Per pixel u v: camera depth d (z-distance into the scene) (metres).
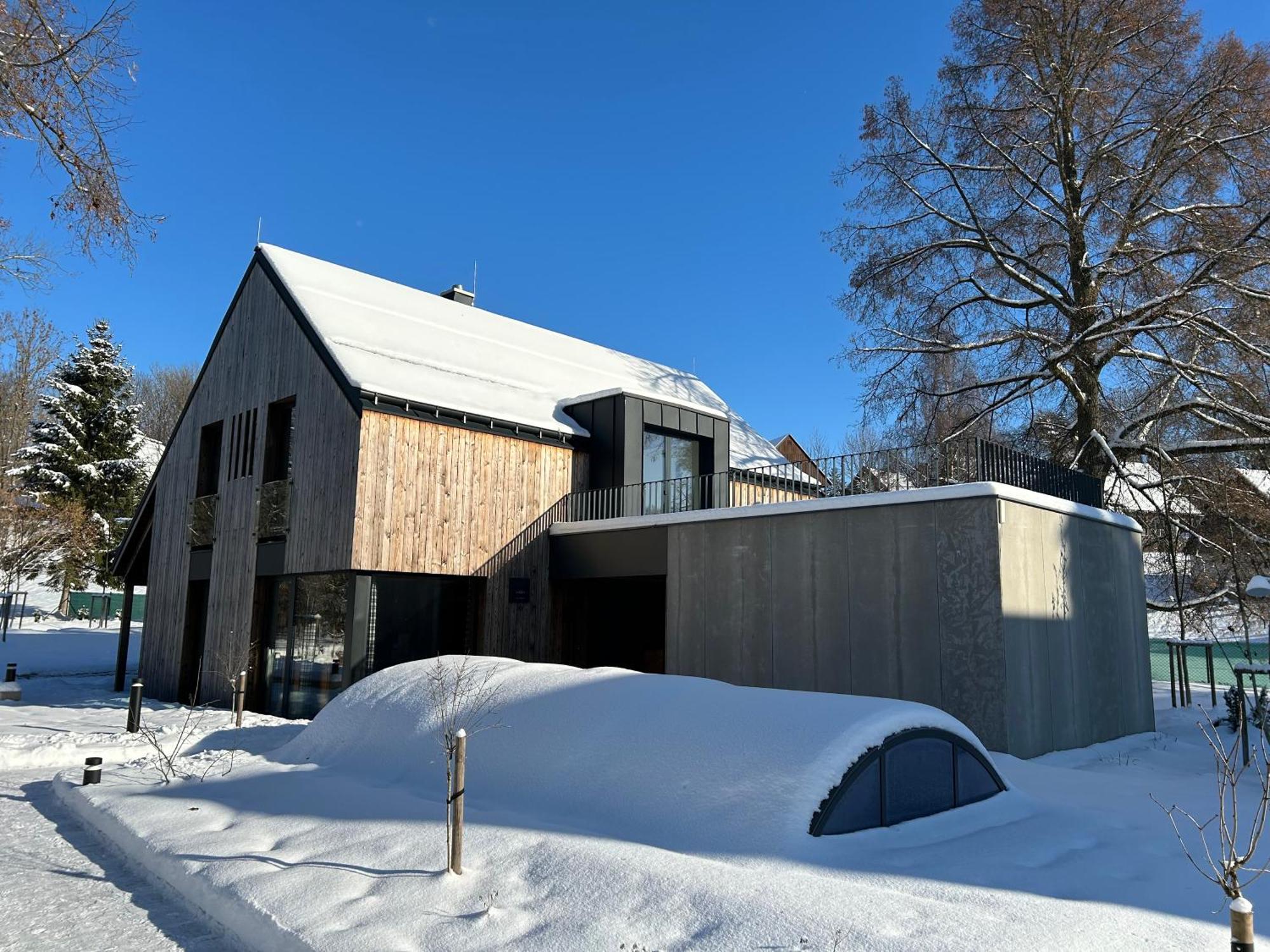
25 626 32.25
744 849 4.56
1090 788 7.20
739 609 11.66
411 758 6.94
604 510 15.34
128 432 39.62
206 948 4.06
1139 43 18.42
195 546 16.59
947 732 5.73
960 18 19.47
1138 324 17.80
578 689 6.82
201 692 15.35
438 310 18.66
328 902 4.08
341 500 12.82
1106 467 18.66
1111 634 11.53
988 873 4.34
